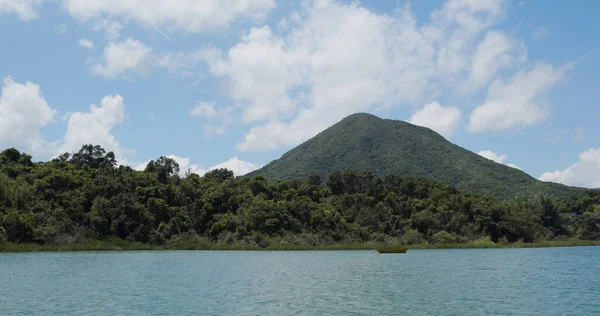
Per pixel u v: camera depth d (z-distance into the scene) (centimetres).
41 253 11512
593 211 19275
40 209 12850
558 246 16200
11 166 15288
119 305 4362
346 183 18962
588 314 4069
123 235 13212
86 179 14762
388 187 18275
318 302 4538
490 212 15975
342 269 7706
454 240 14925
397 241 14750
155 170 16838
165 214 14000
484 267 8169
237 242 13500
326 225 14600
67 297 4784
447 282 6053
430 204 16375
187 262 8994
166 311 4103
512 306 4397
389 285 5741
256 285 5703
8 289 5322
